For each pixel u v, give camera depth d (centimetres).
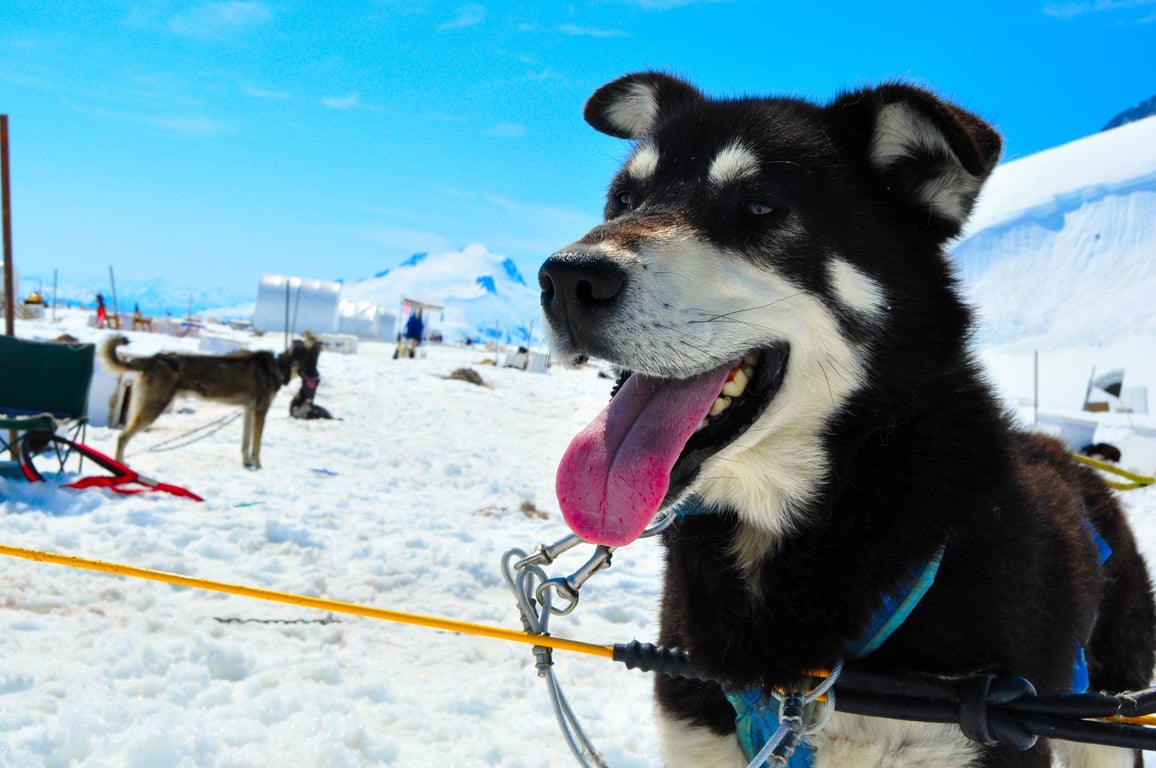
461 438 291
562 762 78
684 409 52
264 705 81
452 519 172
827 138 57
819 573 49
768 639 49
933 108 52
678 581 54
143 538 127
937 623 47
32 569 110
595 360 53
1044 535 53
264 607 109
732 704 51
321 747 73
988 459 50
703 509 52
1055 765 74
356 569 128
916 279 53
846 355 51
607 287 49
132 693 82
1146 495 221
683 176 57
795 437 51
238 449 241
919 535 48
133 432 215
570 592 56
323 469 222
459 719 85
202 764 71
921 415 50
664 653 52
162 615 103
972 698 44
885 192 56
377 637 104
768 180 54
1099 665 66
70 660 87
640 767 79
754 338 51
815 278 53
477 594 125
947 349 52
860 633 48
